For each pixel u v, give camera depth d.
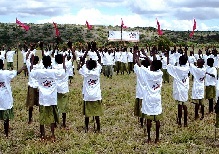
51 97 9.60
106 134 10.52
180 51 22.50
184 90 11.09
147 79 9.42
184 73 11.02
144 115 9.68
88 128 11.37
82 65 10.43
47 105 9.59
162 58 21.33
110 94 17.12
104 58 23.61
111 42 48.28
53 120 9.73
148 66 10.24
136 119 12.37
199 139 10.21
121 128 11.29
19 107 14.02
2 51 27.55
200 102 12.13
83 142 9.70
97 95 10.48
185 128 11.08
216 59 22.16
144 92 9.55
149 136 9.79
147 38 93.62
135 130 11.05
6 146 9.40
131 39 32.25
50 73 9.48
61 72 9.65
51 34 101.94
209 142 9.98
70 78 20.30
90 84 10.44
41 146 9.24
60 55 11.58
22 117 12.55
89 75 10.32
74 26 120.06
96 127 11.49
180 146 9.36
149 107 9.52
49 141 9.71
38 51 54.56
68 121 12.30
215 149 9.30
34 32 100.88
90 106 10.52
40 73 9.43
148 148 9.36
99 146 9.40
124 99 15.83
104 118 12.47
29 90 11.51
